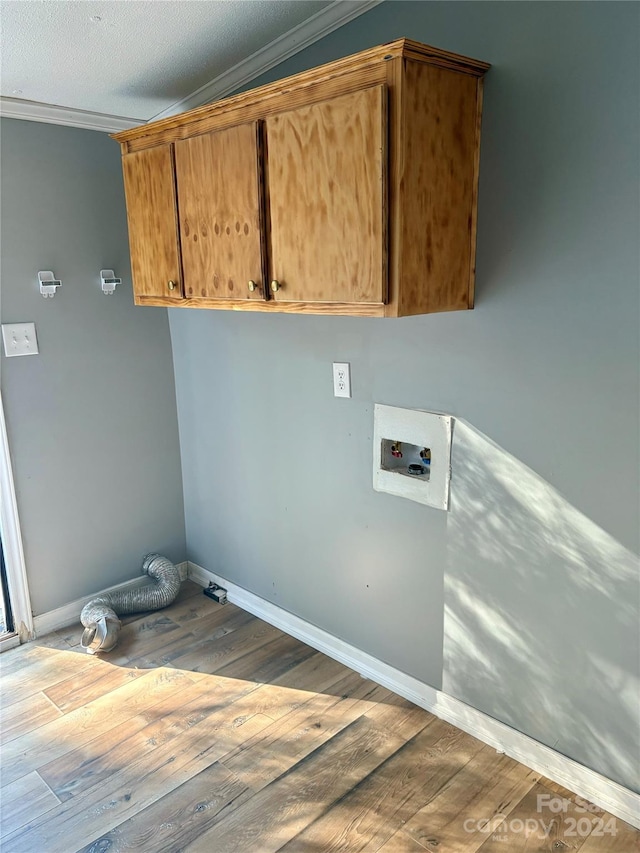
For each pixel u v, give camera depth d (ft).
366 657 7.58
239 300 6.35
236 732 6.72
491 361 5.70
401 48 4.50
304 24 6.33
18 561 8.41
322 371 7.30
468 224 5.48
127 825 5.62
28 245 8.03
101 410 9.03
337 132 5.05
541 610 5.77
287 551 8.39
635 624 5.18
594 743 5.63
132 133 7.03
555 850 5.24
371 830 5.49
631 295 4.79
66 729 6.82
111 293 8.89
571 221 5.00
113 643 8.28
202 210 6.48
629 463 5.00
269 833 5.49
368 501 7.13
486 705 6.40
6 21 5.62
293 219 5.58
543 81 4.95
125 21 5.82
